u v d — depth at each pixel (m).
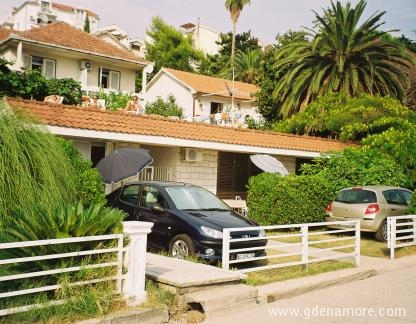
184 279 6.67
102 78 27.39
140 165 11.20
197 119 26.12
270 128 29.52
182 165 15.23
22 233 5.52
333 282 8.53
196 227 8.77
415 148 17.88
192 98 36.09
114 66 27.73
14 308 4.88
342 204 14.23
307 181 14.84
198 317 6.26
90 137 12.17
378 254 11.80
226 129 16.08
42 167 6.68
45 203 6.40
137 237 6.01
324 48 25.61
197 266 7.70
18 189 6.20
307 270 9.11
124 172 11.02
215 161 16.22
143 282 6.05
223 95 36.12
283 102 28.39
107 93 26.47
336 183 16.14
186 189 10.34
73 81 20.47
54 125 11.41
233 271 7.42
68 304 5.25
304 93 27.05
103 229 5.92
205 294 6.58
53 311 5.16
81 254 5.52
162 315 5.88
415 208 13.32
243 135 16.38
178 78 37.09
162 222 9.40
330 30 25.97
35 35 24.20
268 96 30.86
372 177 15.88
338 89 26.06
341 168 16.38
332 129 22.66
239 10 47.56
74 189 7.57
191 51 56.22
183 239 8.88
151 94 40.22
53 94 19.09
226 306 6.54
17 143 6.43
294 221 14.56
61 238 5.46
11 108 7.09
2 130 6.43
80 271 5.58
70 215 5.73
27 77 18.61
